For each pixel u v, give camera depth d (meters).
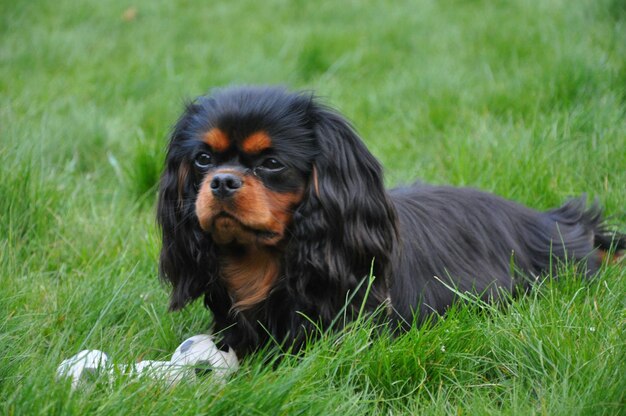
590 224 4.79
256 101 3.58
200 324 4.09
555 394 3.09
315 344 3.32
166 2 10.88
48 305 4.05
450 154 5.73
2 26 9.29
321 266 3.53
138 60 8.44
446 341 3.42
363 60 8.44
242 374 3.19
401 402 3.26
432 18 9.65
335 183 3.54
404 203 4.15
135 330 3.92
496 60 7.78
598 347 3.35
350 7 10.38
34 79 7.86
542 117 6.00
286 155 3.50
